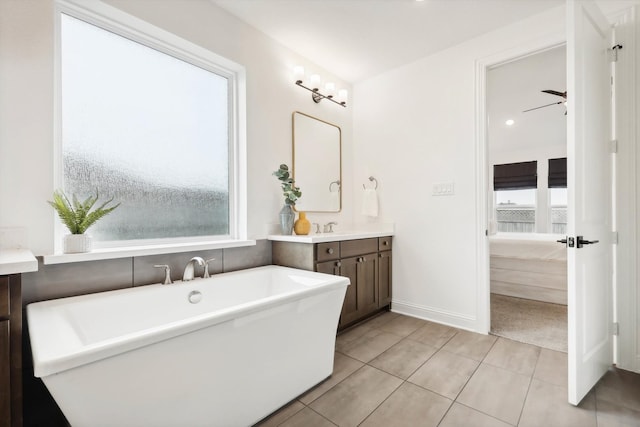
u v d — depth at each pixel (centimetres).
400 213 296
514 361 195
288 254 237
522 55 226
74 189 165
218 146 232
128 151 186
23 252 123
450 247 262
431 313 273
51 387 82
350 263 251
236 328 125
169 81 206
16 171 138
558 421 137
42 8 146
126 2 170
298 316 152
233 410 127
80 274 154
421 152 282
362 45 261
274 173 240
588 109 160
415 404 151
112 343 92
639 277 180
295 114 272
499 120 435
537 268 336
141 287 170
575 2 148
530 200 499
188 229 214
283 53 262
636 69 179
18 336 100
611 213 188
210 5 210
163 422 106
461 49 256
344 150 327
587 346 157
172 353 106
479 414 143
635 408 146
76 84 167
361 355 204
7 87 136
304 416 142
